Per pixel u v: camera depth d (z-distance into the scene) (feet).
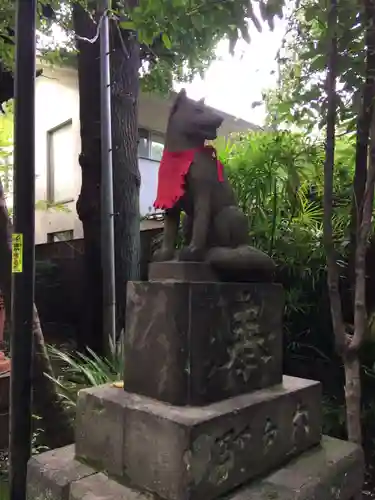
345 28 6.24
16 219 5.62
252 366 5.68
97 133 12.55
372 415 8.25
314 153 9.37
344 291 9.11
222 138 11.11
